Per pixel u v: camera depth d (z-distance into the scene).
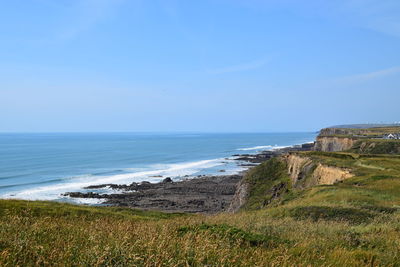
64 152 172.88
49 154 159.25
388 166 41.06
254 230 13.20
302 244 10.54
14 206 21.70
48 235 9.37
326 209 21.61
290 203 30.66
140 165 125.56
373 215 19.41
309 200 28.41
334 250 10.09
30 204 23.69
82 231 10.03
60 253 7.35
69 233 9.77
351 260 9.05
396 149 69.38
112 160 140.12
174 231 11.16
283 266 7.83
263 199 55.00
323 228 14.45
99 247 7.75
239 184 64.50
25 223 10.31
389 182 30.81
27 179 85.75
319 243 10.98
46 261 6.84
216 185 83.19
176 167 120.94
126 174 101.19
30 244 7.88
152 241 8.16
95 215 23.31
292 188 53.06
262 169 65.62
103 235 9.16
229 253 8.45
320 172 46.59
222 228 11.86
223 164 131.12
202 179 92.25
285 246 10.43
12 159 133.50
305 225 15.43
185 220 15.30
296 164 57.75
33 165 115.50
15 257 7.09
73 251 7.57
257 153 180.88
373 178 33.66
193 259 7.67
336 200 25.44
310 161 53.66
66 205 27.53
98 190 75.81
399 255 9.92
